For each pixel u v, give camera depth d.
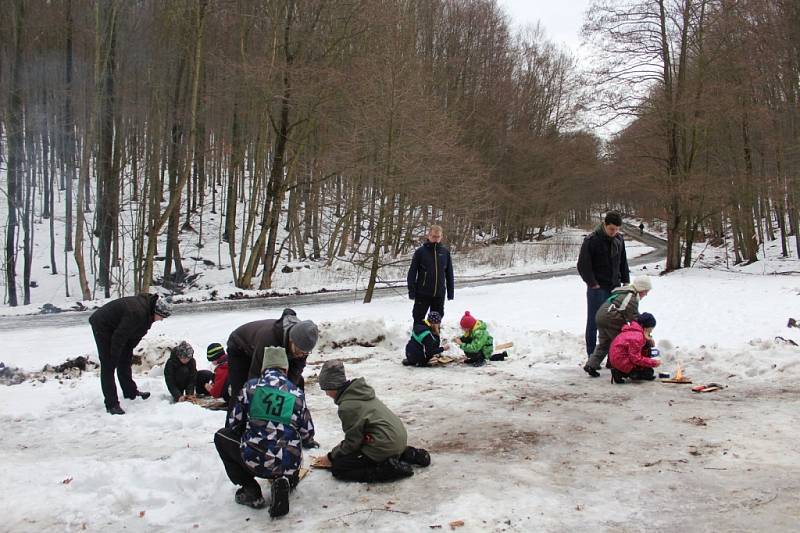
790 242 39.81
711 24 25.08
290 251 34.03
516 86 47.72
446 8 41.91
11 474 5.00
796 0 26.92
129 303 7.27
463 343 9.45
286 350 5.14
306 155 26.84
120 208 28.45
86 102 26.34
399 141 18.70
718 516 3.87
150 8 26.31
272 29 23.75
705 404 6.57
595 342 8.86
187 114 28.17
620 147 27.84
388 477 4.65
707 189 26.11
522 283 23.44
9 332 14.97
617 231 8.66
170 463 5.03
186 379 8.12
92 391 8.10
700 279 22.19
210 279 30.38
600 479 4.57
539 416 6.38
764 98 28.81
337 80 21.88
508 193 41.22
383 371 9.22
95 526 4.03
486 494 4.32
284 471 4.15
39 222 36.81
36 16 27.27
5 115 28.05
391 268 30.84
